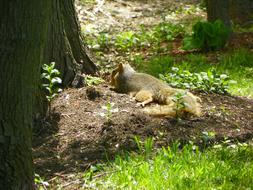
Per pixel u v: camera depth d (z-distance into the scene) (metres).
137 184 8.91
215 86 13.48
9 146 7.38
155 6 30.45
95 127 11.05
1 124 7.31
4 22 7.04
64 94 12.16
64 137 10.91
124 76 12.75
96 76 13.50
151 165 9.62
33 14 7.06
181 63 18.42
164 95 12.00
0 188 7.41
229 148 10.44
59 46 12.42
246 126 11.64
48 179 9.48
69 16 13.03
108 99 12.13
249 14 25.77
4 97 7.25
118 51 20.94
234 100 13.12
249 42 21.17
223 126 11.46
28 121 7.54
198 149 10.34
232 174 9.30
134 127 11.01
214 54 19.88
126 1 30.61
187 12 29.02
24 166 7.54
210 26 20.23
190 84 13.46
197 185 8.87
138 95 12.19
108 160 9.81
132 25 26.12
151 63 18.53
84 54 13.38
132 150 10.38
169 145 10.58
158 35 22.88
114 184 9.02
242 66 17.91
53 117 11.48
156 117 11.46
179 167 9.37
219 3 21.52
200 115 11.78
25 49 7.14
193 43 20.33
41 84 11.53
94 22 26.14
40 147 10.64
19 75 7.24
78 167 9.85
